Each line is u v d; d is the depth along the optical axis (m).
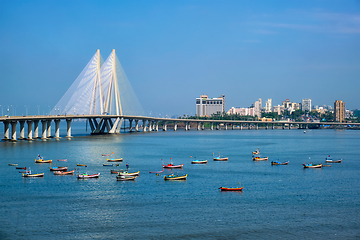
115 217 87.19
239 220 86.06
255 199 101.56
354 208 94.75
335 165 157.62
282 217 88.19
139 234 78.50
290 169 146.50
